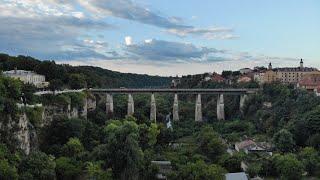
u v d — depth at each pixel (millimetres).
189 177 183250
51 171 175625
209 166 189750
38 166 173375
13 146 191000
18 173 167625
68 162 196750
